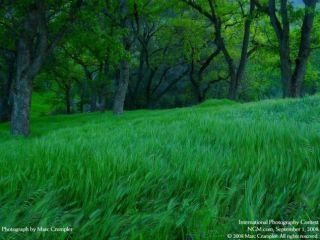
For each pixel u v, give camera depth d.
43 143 6.30
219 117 13.06
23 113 20.17
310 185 3.17
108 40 22.72
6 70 35.59
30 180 3.63
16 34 20.86
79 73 47.62
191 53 45.91
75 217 2.87
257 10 31.19
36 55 20.02
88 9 21.41
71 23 21.00
